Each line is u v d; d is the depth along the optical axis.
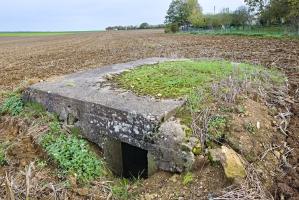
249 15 35.16
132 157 4.52
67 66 11.94
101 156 4.12
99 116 4.13
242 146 3.46
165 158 3.56
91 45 25.45
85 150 3.94
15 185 3.42
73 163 3.70
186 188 3.24
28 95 5.18
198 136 3.53
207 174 3.28
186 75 5.30
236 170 3.15
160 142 3.57
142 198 3.29
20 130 4.69
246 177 3.15
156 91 4.59
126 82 5.18
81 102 4.31
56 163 3.74
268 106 4.52
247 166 3.26
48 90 4.88
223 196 2.95
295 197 2.97
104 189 3.47
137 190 3.46
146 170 4.20
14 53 20.66
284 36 20.42
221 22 39.41
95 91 4.74
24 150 4.14
